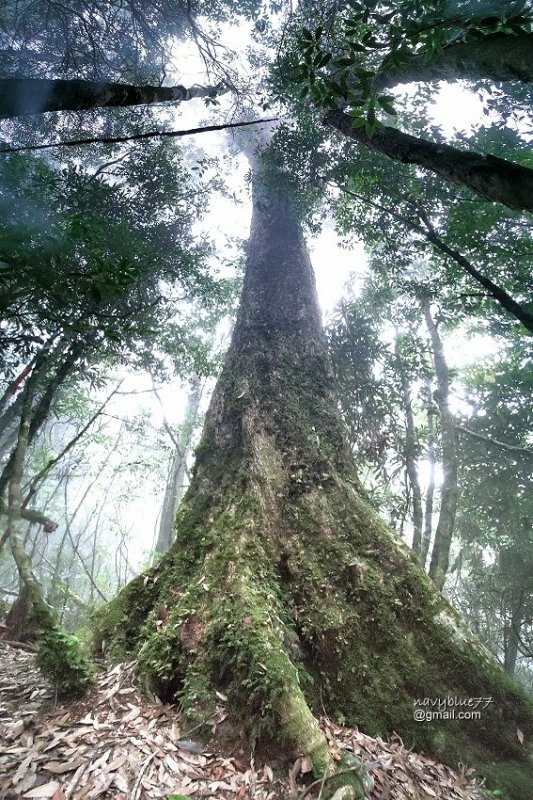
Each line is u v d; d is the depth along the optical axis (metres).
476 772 4.10
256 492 5.82
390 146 3.32
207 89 4.13
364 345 9.89
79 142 2.15
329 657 4.67
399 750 4.12
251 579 4.88
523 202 2.55
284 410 6.96
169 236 7.73
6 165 4.71
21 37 6.48
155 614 5.01
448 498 8.62
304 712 3.74
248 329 8.29
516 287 7.23
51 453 15.18
